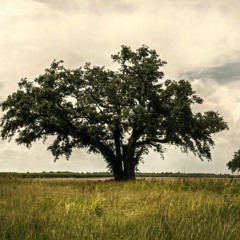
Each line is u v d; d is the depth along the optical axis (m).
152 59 41.75
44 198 13.64
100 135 41.44
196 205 10.69
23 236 6.88
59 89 40.88
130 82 39.75
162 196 14.24
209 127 40.19
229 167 77.38
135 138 42.16
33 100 39.34
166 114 40.84
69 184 27.30
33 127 40.69
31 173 65.75
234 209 10.41
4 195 15.33
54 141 42.94
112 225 7.97
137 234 7.21
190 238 7.03
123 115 38.41
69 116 40.22
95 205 10.68
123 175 43.03
